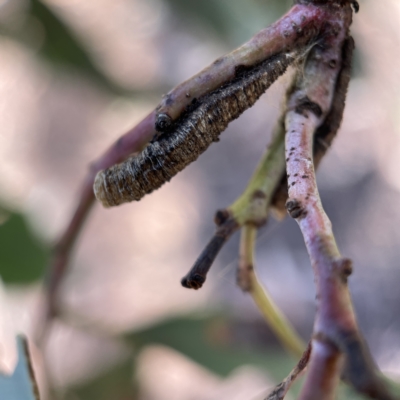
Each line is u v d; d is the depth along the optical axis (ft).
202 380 1.59
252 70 0.54
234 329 1.00
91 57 1.19
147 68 1.96
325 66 0.55
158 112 0.54
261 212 0.57
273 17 1.13
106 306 1.79
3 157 1.99
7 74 2.08
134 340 0.93
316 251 0.49
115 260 1.94
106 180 0.55
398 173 1.92
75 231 0.73
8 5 1.10
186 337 0.94
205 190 2.11
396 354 1.61
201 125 0.53
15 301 1.12
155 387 1.53
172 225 2.06
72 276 1.15
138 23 2.03
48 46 1.15
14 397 0.57
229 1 1.14
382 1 1.39
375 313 1.69
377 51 1.41
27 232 1.00
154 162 0.54
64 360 1.40
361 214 1.85
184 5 1.20
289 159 0.53
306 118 0.54
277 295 1.76
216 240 0.56
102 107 2.06
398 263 1.76
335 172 1.91
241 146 2.12
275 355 0.93
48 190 1.98
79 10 1.97
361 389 0.47
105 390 1.09
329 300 0.48
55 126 2.12
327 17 0.54
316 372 0.47
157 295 1.83
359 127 1.90
